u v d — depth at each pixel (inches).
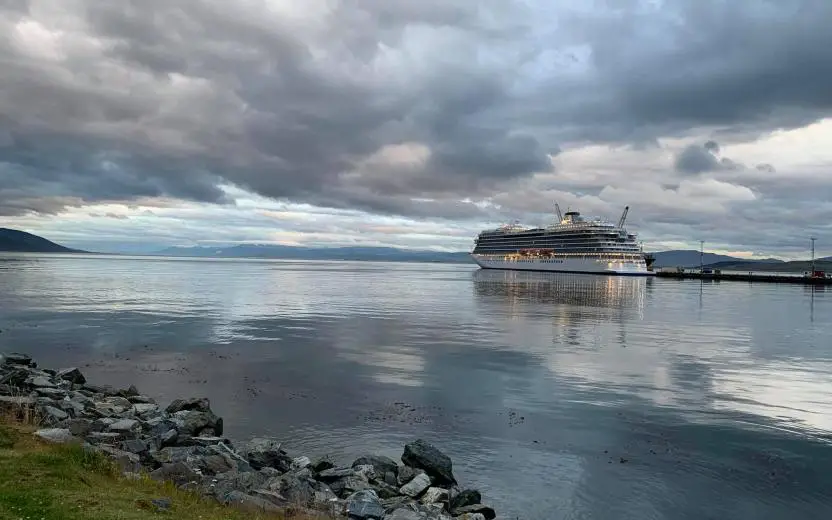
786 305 3750.0
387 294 4298.7
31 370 1122.7
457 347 1760.6
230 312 2731.3
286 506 540.7
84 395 995.9
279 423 959.0
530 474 765.9
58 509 386.6
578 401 1123.3
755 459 825.5
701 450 860.0
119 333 1950.1
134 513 407.2
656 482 743.1
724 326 2482.8
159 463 652.1
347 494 644.7
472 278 7559.1
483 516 622.5
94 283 4805.6
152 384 1219.9
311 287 5137.8
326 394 1152.2
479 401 1113.4
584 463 805.2
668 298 4281.5
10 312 2527.1
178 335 1927.9
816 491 722.8
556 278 7568.9
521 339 1957.4
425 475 716.7
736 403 1125.7
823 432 947.3
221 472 647.8
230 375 1318.9
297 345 1763.0
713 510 670.5
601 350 1738.4
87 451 522.0
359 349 1702.8
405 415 1016.2
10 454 481.4
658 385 1273.4
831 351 1804.9
